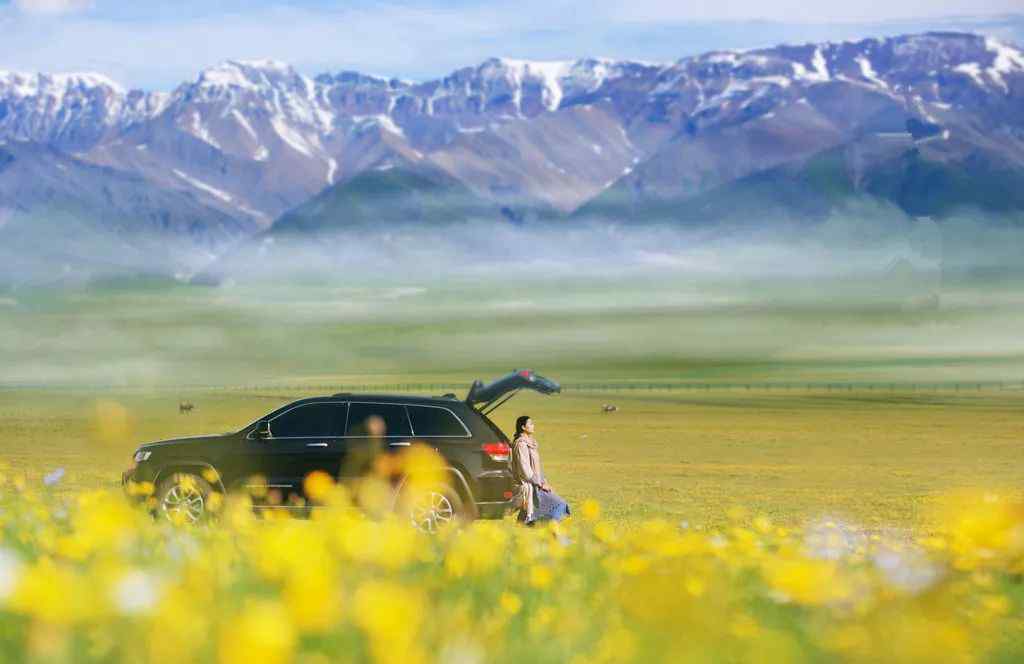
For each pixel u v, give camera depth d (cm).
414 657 1102
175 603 1105
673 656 1292
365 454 5141
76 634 1090
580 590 1866
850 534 3853
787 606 1606
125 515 1883
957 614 1593
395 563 1636
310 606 1135
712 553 2088
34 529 2478
